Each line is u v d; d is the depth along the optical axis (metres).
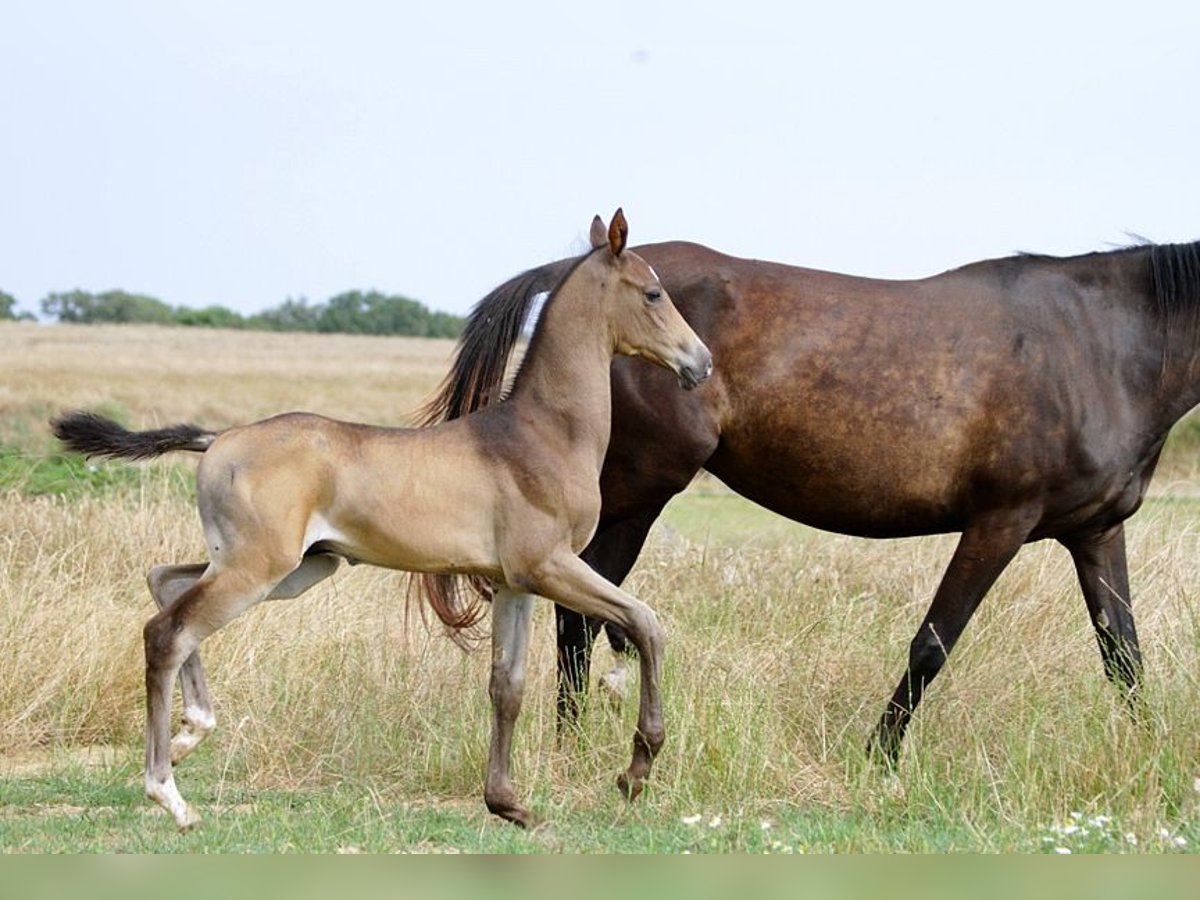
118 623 13.90
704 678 11.89
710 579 16.34
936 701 11.98
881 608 15.09
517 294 11.62
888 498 11.98
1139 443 12.02
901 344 11.86
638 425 12.11
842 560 17.08
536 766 11.32
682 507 27.11
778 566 16.86
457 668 12.92
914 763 10.85
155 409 48.09
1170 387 12.03
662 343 10.58
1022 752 10.97
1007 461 11.75
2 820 10.47
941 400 11.77
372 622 14.21
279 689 12.62
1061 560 15.44
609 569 12.67
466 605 12.20
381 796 11.27
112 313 102.81
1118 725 11.12
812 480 12.06
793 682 12.30
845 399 11.84
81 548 16.94
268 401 53.28
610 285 10.48
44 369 58.53
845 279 12.26
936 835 10.05
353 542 10.16
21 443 31.42
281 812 10.48
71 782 11.59
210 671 13.34
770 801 10.76
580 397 10.38
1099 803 10.59
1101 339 11.96
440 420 11.80
